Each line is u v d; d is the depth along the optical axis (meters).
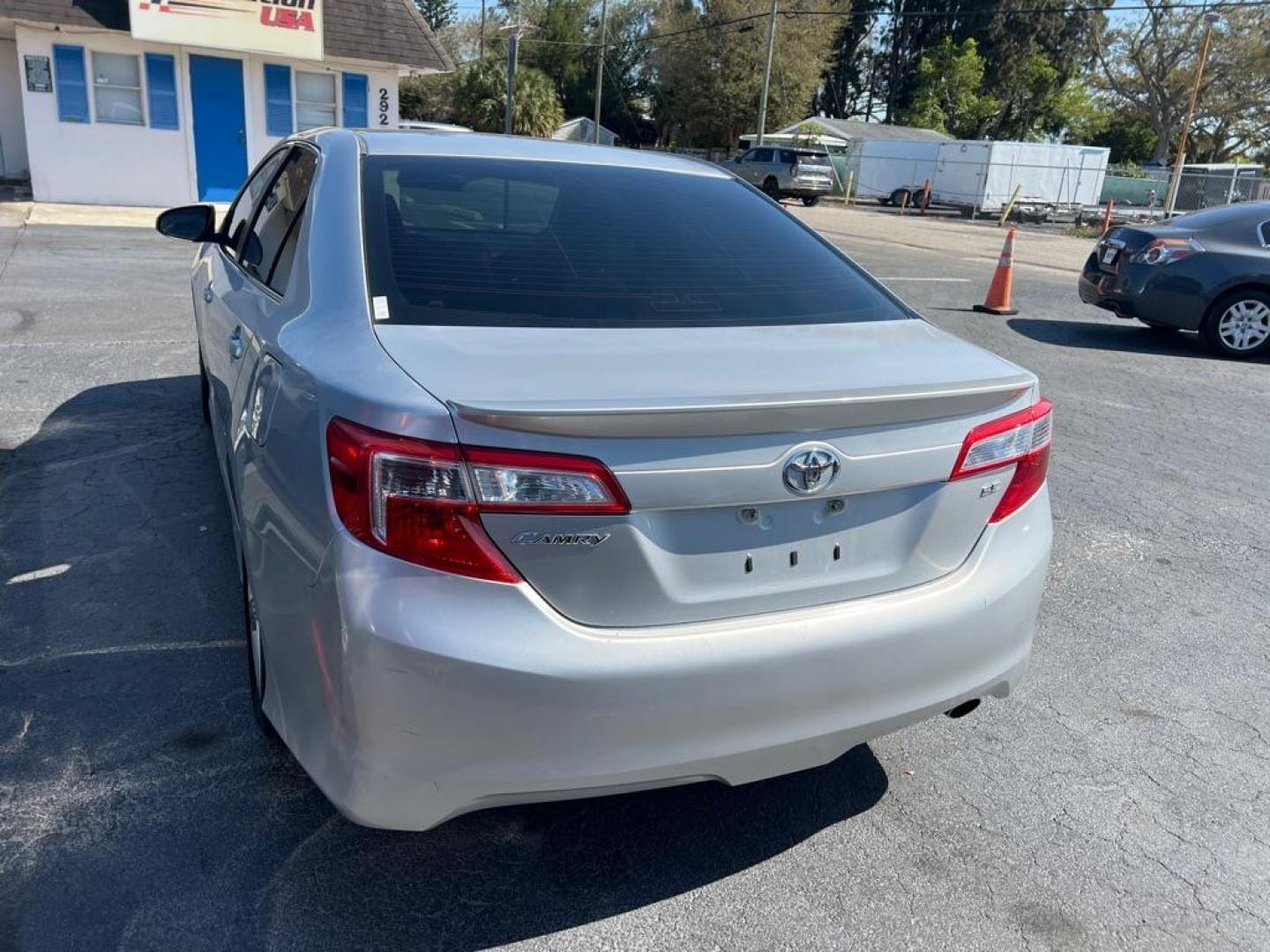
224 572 3.87
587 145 3.47
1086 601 4.20
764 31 46.72
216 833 2.54
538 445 1.93
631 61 56.62
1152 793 2.95
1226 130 54.91
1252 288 9.20
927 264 16.06
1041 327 10.48
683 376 2.16
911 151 36.78
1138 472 5.88
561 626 1.99
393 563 1.95
